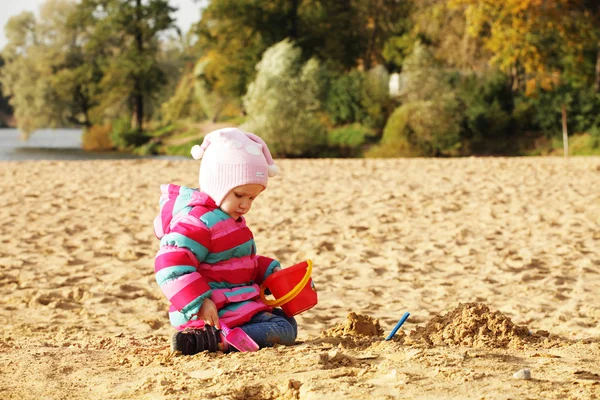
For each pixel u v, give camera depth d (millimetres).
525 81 51125
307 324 6637
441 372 3521
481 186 18047
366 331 4848
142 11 68500
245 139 4340
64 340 5566
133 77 68250
